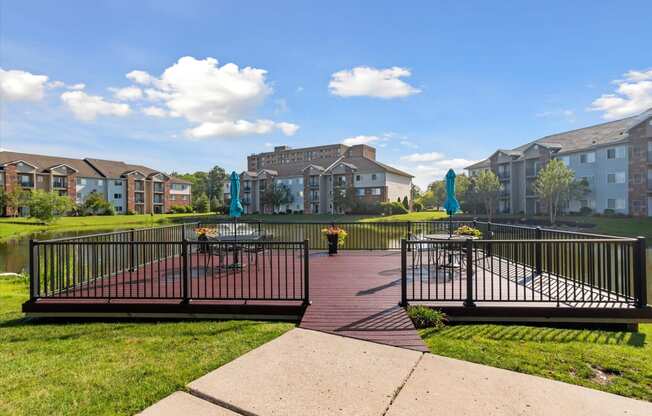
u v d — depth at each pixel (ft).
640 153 89.56
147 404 8.29
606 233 75.10
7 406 8.29
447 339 12.29
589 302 14.74
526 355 10.88
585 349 11.48
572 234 19.80
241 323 14.48
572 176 97.04
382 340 11.77
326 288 18.13
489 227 28.14
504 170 128.98
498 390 8.62
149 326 14.38
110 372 9.98
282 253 30.91
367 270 22.99
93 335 13.32
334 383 8.96
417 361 10.23
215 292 17.44
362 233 49.26
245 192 184.55
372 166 149.48
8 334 13.62
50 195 110.01
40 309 15.67
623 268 15.11
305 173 162.81
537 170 115.55
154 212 187.73
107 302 15.84
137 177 178.91
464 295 16.94
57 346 12.25
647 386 9.01
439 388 8.70
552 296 16.56
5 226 99.71
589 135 111.34
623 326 14.48
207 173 289.74
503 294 17.19
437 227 37.60
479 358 10.61
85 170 167.84
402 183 160.15
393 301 15.88
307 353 10.79
